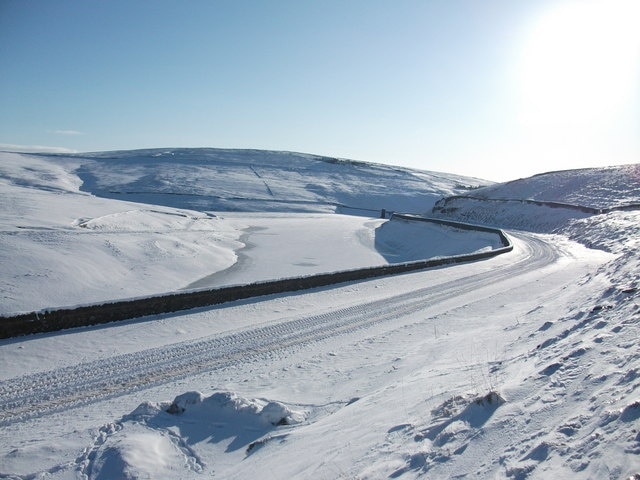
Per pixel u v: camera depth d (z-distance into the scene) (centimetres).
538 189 7494
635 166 7062
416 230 5353
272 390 938
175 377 1073
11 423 841
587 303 989
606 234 3769
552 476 332
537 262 2934
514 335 1012
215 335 1379
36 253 2197
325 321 1550
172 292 1593
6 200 3809
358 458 503
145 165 13188
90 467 612
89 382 1034
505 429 444
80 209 4056
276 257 3688
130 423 747
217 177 11988
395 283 2217
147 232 3509
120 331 1377
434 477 405
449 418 517
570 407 438
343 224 6619
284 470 539
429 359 1001
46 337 1284
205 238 3959
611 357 521
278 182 12238
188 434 714
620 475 297
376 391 814
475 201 7662
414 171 17138
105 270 2331
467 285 2164
